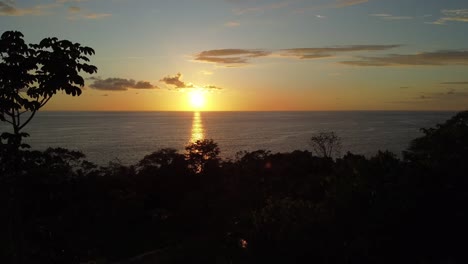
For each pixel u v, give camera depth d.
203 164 45.97
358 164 12.59
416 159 13.28
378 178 11.88
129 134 184.75
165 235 28.86
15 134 6.70
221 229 25.72
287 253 10.88
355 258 10.62
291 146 126.75
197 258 17.91
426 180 11.72
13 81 6.51
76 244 18.91
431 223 11.12
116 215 30.44
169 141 148.00
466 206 11.44
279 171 41.62
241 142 142.88
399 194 11.29
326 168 42.81
